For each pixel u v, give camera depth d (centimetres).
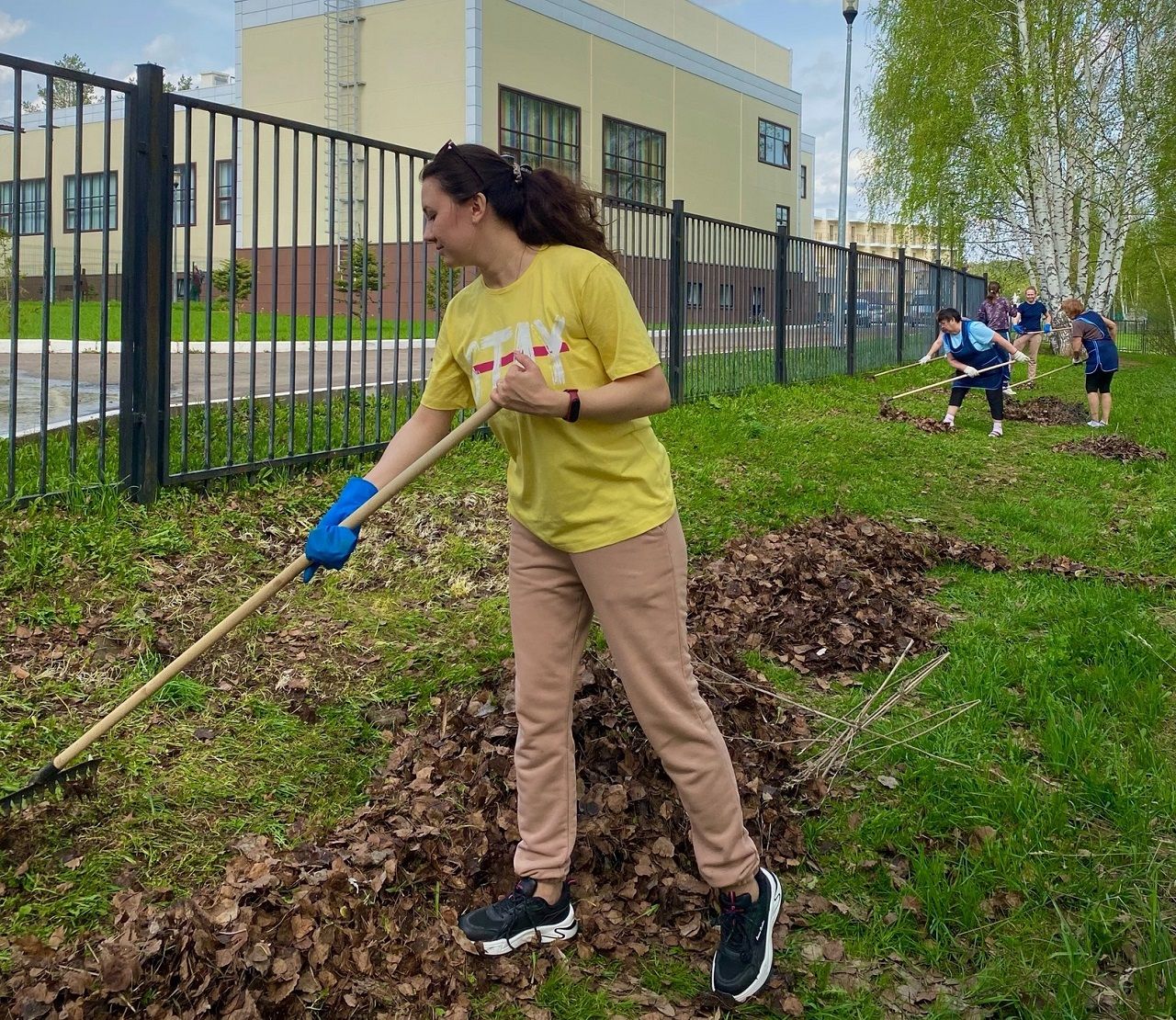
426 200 259
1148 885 323
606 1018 271
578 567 271
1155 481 940
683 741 274
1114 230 2602
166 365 566
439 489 651
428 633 481
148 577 483
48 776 298
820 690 462
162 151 551
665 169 3175
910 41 2541
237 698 412
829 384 1541
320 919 279
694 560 611
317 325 1384
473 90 2492
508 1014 270
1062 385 1914
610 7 2939
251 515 573
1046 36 2367
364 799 355
